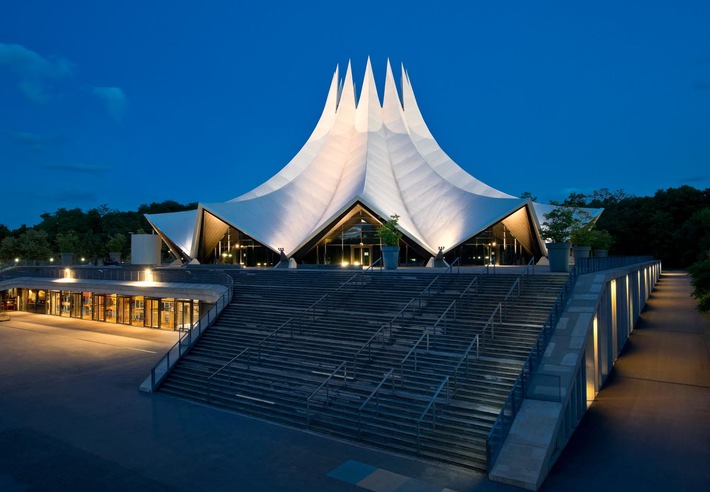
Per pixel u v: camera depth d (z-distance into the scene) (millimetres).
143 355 23297
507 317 17625
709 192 80688
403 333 18078
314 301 23234
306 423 14062
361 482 10688
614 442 12695
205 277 28922
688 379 18328
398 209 41719
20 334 29500
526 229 40906
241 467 11461
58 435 13453
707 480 10633
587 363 15641
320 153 49969
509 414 11766
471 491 10250
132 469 11398
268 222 43688
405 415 13375
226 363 18641
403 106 54750
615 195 104625
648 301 39719
